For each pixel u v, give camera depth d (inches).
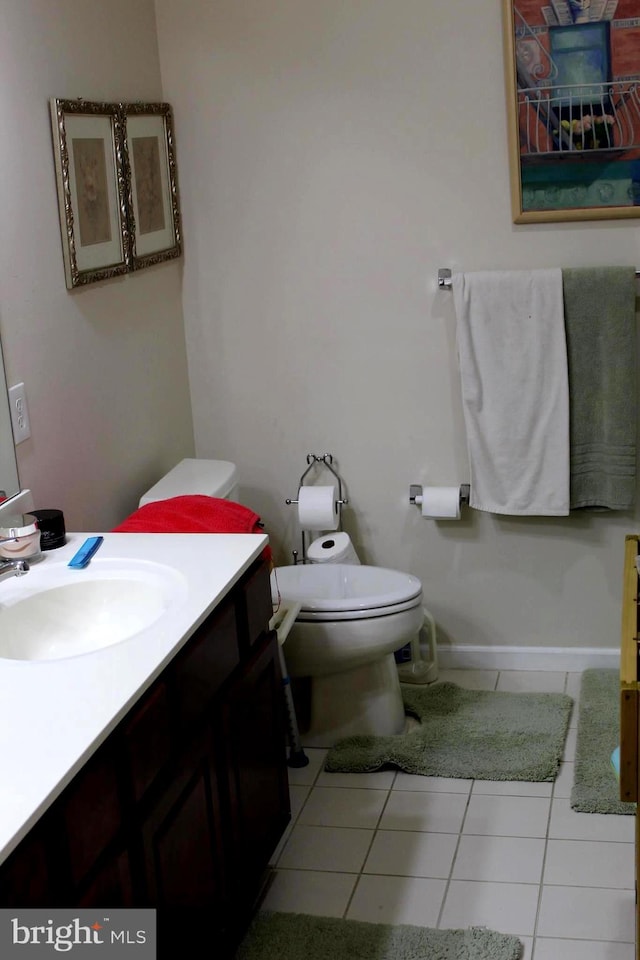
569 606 132.3
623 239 120.3
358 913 93.0
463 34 118.3
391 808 108.3
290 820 105.3
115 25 113.5
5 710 63.6
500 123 119.8
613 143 117.2
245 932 90.4
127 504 116.8
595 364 120.8
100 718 62.1
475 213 122.8
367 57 121.0
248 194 127.7
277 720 97.0
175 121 127.1
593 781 108.4
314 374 132.0
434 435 130.8
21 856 54.2
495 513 128.0
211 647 80.6
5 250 91.0
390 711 121.0
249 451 136.5
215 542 92.1
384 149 123.1
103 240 108.9
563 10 114.3
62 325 101.4
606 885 94.1
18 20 93.2
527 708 123.8
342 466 134.3
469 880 96.3
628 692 68.9
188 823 76.2
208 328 133.0
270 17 122.2
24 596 83.0
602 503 124.2
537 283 119.3
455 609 135.7
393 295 127.3
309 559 127.3
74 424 104.0
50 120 98.5
